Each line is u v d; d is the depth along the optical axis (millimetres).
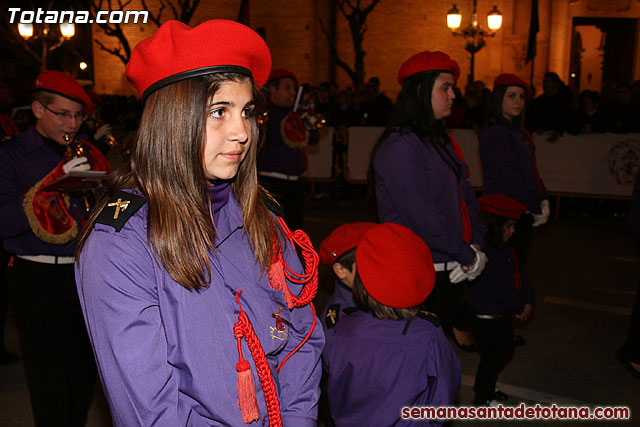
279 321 1299
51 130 2586
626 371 3846
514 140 3861
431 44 16594
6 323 4754
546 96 8859
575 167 8562
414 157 2715
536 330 4535
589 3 16688
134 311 1082
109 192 1219
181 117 1115
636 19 17562
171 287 1134
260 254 1291
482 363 3277
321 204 9945
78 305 2605
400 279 2004
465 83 16594
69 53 17906
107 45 18031
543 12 16125
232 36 1131
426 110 2771
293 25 16828
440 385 2020
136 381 1067
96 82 18297
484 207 3281
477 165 9156
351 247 2428
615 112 8422
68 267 2549
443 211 2785
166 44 1108
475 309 3230
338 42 16891
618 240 7312
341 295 2482
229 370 1175
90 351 2703
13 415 3283
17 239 2512
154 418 1078
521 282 3314
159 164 1132
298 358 1385
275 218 1420
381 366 2018
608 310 4941
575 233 7699
